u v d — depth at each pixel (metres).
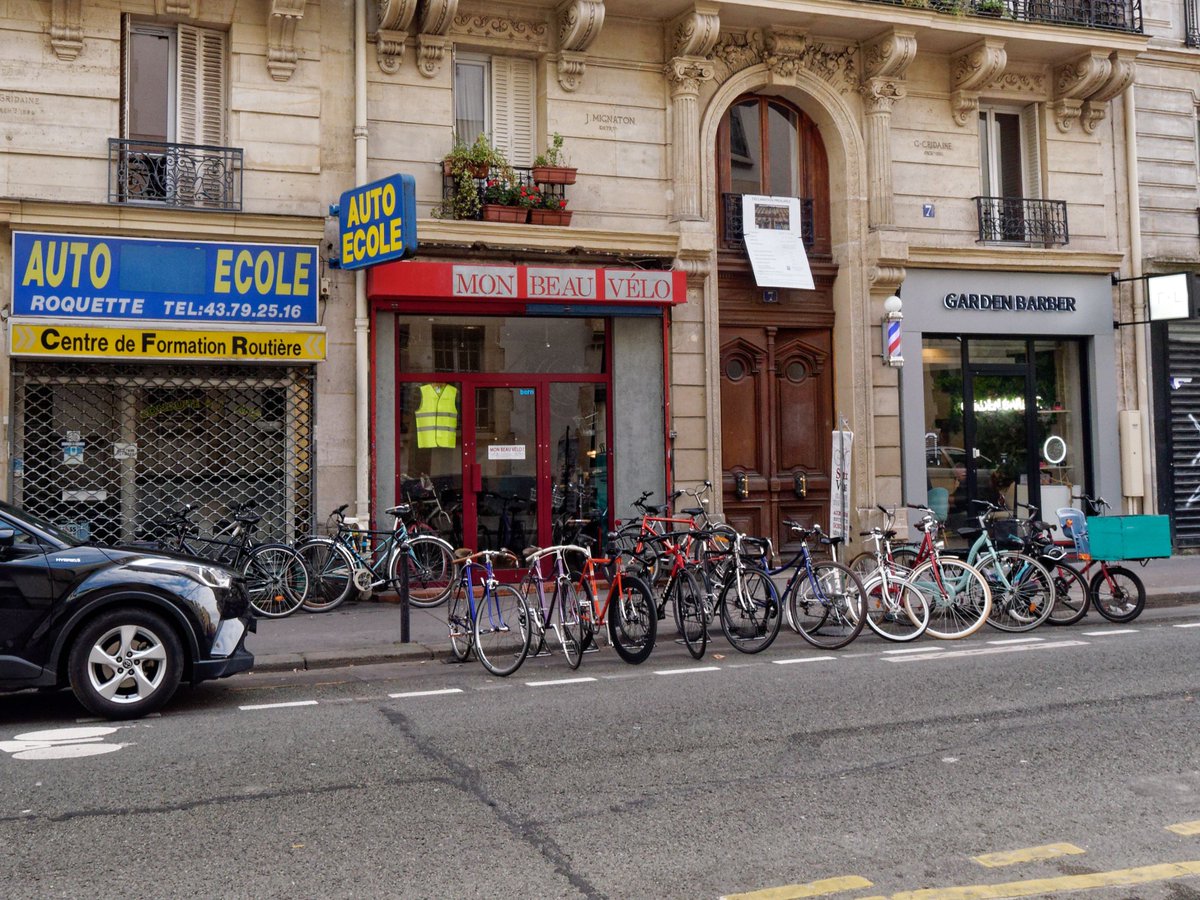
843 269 15.85
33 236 11.95
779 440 15.90
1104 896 4.29
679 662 9.68
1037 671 8.64
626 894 4.33
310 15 13.35
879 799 5.50
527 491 14.34
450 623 10.05
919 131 16.23
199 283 12.61
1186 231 17.94
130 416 12.62
